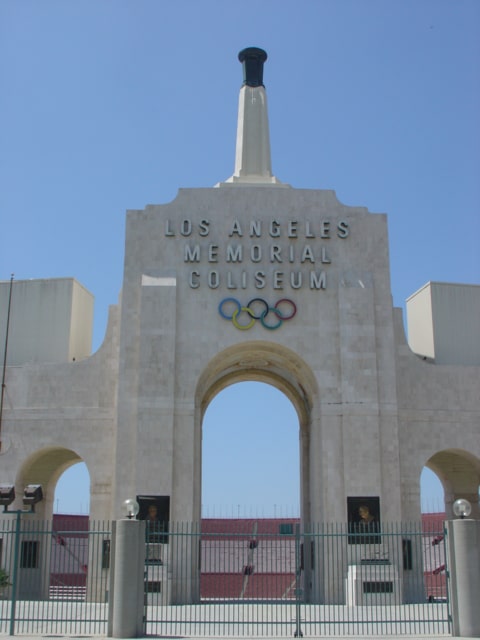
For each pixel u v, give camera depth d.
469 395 50.03
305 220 50.16
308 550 49.75
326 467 46.69
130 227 49.66
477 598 30.02
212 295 48.66
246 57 56.31
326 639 28.94
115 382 49.12
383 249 50.09
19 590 48.25
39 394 49.38
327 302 48.94
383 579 44.09
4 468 48.44
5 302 52.84
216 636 30.05
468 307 53.81
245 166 53.75
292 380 54.56
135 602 29.53
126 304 48.50
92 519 47.12
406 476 48.22
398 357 49.97
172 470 45.81
